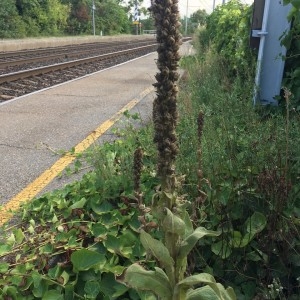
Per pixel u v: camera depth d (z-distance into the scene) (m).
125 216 3.12
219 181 3.07
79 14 67.31
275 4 4.70
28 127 6.51
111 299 2.40
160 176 1.46
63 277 2.54
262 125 3.96
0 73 14.07
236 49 7.24
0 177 4.42
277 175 2.81
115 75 14.02
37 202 3.65
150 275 1.54
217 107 4.75
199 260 2.71
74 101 8.78
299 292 2.49
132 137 4.84
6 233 3.28
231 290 1.71
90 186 3.61
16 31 44.72
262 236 2.75
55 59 20.59
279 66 4.80
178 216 1.49
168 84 1.33
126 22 91.12
